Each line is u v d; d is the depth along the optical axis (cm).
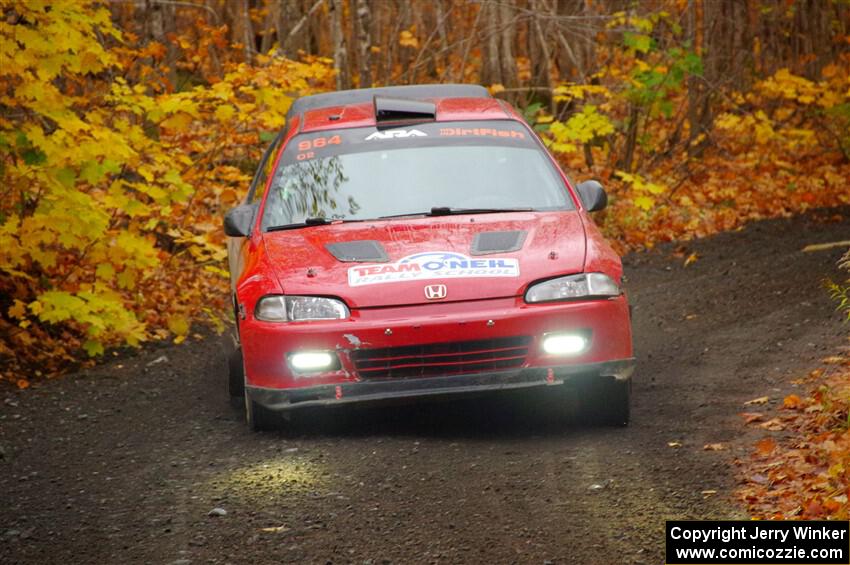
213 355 1823
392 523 945
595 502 969
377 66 3738
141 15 2417
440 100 1579
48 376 1702
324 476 1095
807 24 4116
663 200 2997
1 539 974
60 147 1628
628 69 3234
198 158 2520
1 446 1324
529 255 1213
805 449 1068
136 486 1119
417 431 1251
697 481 1009
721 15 3556
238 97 2441
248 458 1189
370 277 1195
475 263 1201
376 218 1328
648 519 918
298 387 1170
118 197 1736
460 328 1152
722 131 3669
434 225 1281
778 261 2222
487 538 896
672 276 2298
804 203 2959
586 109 2750
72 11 1675
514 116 1493
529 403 1345
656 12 3108
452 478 1062
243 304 1220
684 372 1498
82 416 1460
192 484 1107
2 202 1747
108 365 1770
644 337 1764
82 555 922
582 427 1229
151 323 2016
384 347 1156
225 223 1368
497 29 3192
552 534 896
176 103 1895
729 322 1789
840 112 3219
